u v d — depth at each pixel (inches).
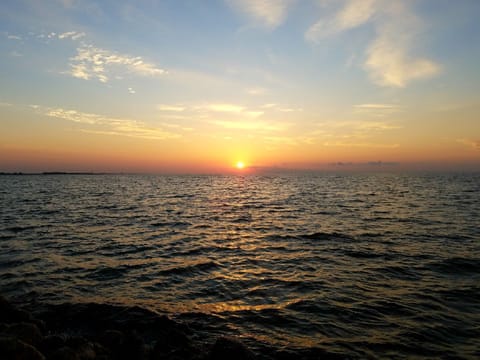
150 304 399.9
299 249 679.1
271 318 360.5
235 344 272.4
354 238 772.6
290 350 294.4
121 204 1688.0
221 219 1137.4
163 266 564.4
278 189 3110.2
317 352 290.4
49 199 1972.2
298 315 367.2
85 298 418.6
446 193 2304.4
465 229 873.5
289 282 477.4
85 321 355.9
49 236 825.5
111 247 708.7
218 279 496.7
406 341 308.3
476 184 3786.9
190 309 385.7
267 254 643.5
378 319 355.3
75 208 1477.6
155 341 318.0
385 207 1423.5
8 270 536.1
